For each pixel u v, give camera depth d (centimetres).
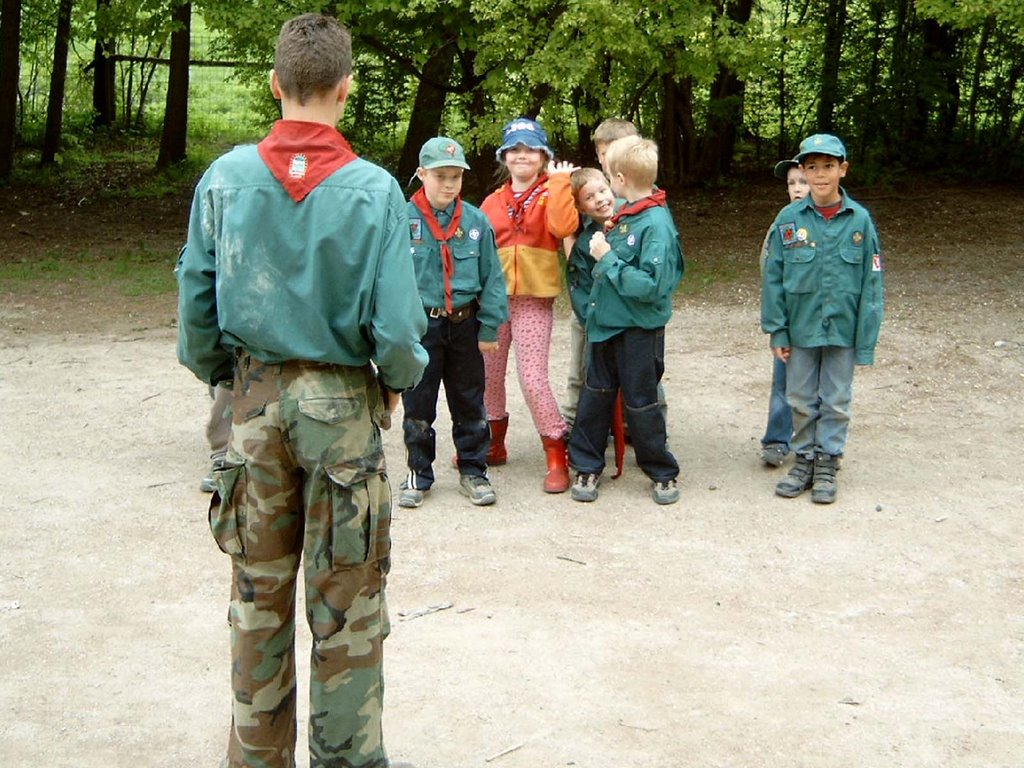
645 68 1052
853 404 652
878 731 333
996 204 1316
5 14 1552
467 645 383
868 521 490
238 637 271
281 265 256
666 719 339
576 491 515
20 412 643
